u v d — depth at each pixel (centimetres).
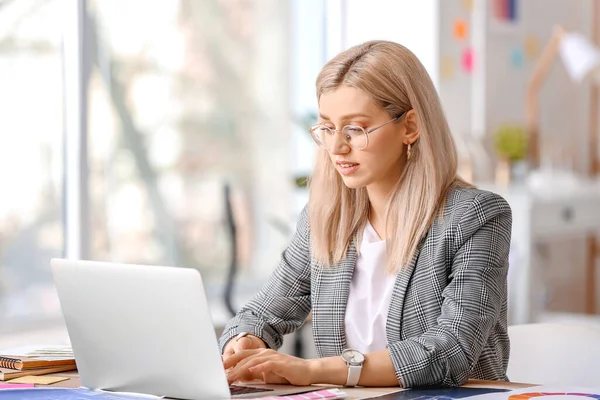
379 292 192
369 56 184
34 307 406
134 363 159
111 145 436
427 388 165
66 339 388
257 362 165
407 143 188
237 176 491
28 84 402
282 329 205
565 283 591
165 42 459
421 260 184
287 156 512
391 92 182
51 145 410
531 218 462
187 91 469
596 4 600
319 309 197
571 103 607
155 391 159
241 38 491
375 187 194
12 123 397
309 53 521
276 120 507
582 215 502
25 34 400
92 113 427
